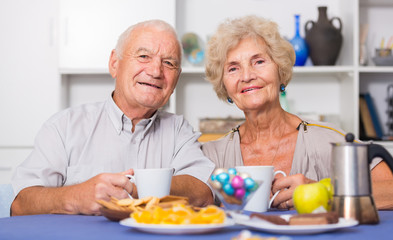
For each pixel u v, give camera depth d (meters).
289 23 3.32
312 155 1.80
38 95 3.14
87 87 3.36
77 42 3.15
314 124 1.86
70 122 1.71
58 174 1.66
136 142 1.74
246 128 1.94
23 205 1.43
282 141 1.85
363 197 1.03
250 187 1.01
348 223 0.94
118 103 1.77
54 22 3.15
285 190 1.37
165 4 3.13
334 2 3.32
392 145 2.98
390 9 3.33
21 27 3.16
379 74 3.30
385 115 3.30
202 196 1.52
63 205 1.32
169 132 1.80
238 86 1.82
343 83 3.22
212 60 1.87
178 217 0.93
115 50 1.80
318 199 1.10
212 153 1.91
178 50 1.75
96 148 1.71
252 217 0.96
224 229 0.98
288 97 3.32
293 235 0.91
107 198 1.26
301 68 3.04
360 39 3.14
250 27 1.80
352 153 1.04
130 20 3.14
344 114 3.20
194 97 3.34
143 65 1.68
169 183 1.23
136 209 1.07
